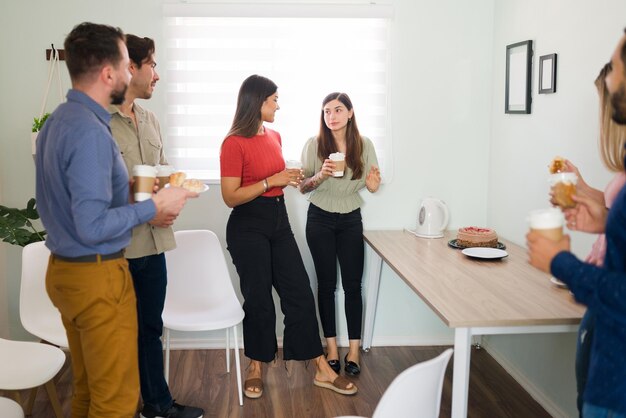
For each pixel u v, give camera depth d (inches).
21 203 149.8
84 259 84.7
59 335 114.8
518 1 138.1
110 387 89.0
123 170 87.8
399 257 125.3
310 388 135.4
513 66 139.6
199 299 133.8
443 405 127.8
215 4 145.0
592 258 80.3
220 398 131.3
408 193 156.1
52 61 145.3
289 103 150.9
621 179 76.1
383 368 146.2
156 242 107.9
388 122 153.3
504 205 147.4
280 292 131.9
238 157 122.5
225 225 153.4
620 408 63.2
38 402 128.8
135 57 103.3
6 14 144.6
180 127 150.3
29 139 147.9
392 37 150.8
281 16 146.4
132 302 90.0
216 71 148.4
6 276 151.3
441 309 90.4
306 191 143.6
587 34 111.3
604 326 64.5
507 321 85.7
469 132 154.9
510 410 126.4
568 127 118.3
